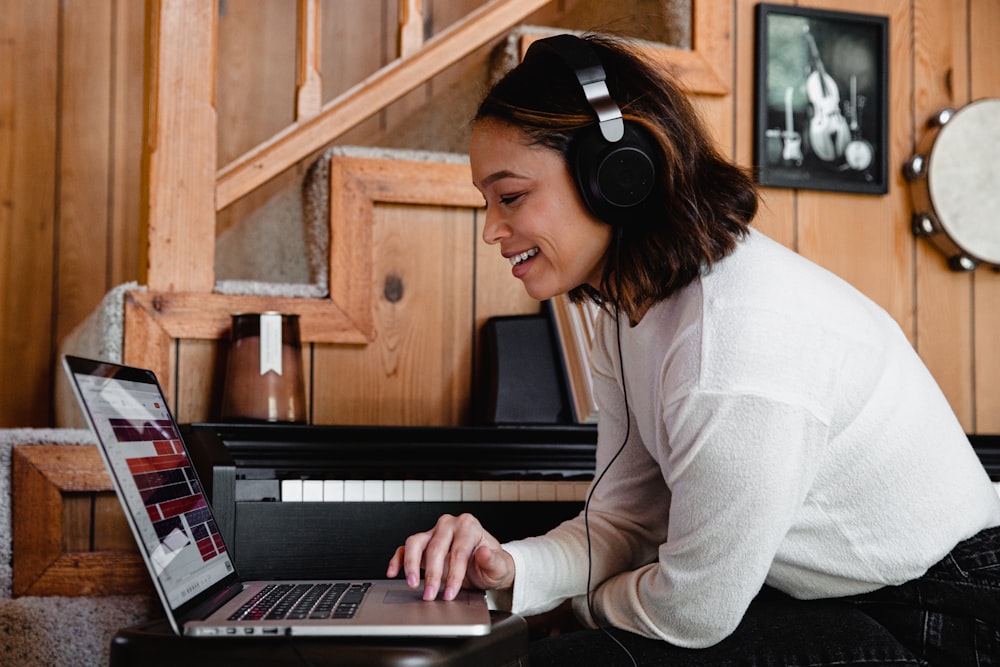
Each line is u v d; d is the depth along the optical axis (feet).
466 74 6.88
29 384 7.79
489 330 5.90
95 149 7.99
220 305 5.73
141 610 5.40
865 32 7.11
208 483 4.51
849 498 3.27
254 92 7.48
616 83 3.37
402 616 2.68
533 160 3.28
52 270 7.88
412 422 6.11
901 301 7.08
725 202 3.38
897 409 3.28
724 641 3.28
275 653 2.43
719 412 3.03
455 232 6.26
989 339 7.22
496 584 3.49
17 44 7.88
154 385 3.36
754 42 6.95
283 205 6.59
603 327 4.00
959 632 3.26
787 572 3.45
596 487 4.11
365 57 7.53
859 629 3.33
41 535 5.30
